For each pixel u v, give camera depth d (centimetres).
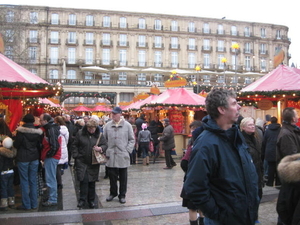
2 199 515
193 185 204
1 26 2342
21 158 514
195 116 1282
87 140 531
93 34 4466
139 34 4603
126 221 458
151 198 589
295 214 224
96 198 598
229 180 205
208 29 4878
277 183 661
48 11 4328
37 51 4297
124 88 4012
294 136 482
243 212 205
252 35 5050
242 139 217
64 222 454
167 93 1333
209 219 223
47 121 549
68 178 818
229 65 4903
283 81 754
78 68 4434
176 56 4738
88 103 4306
